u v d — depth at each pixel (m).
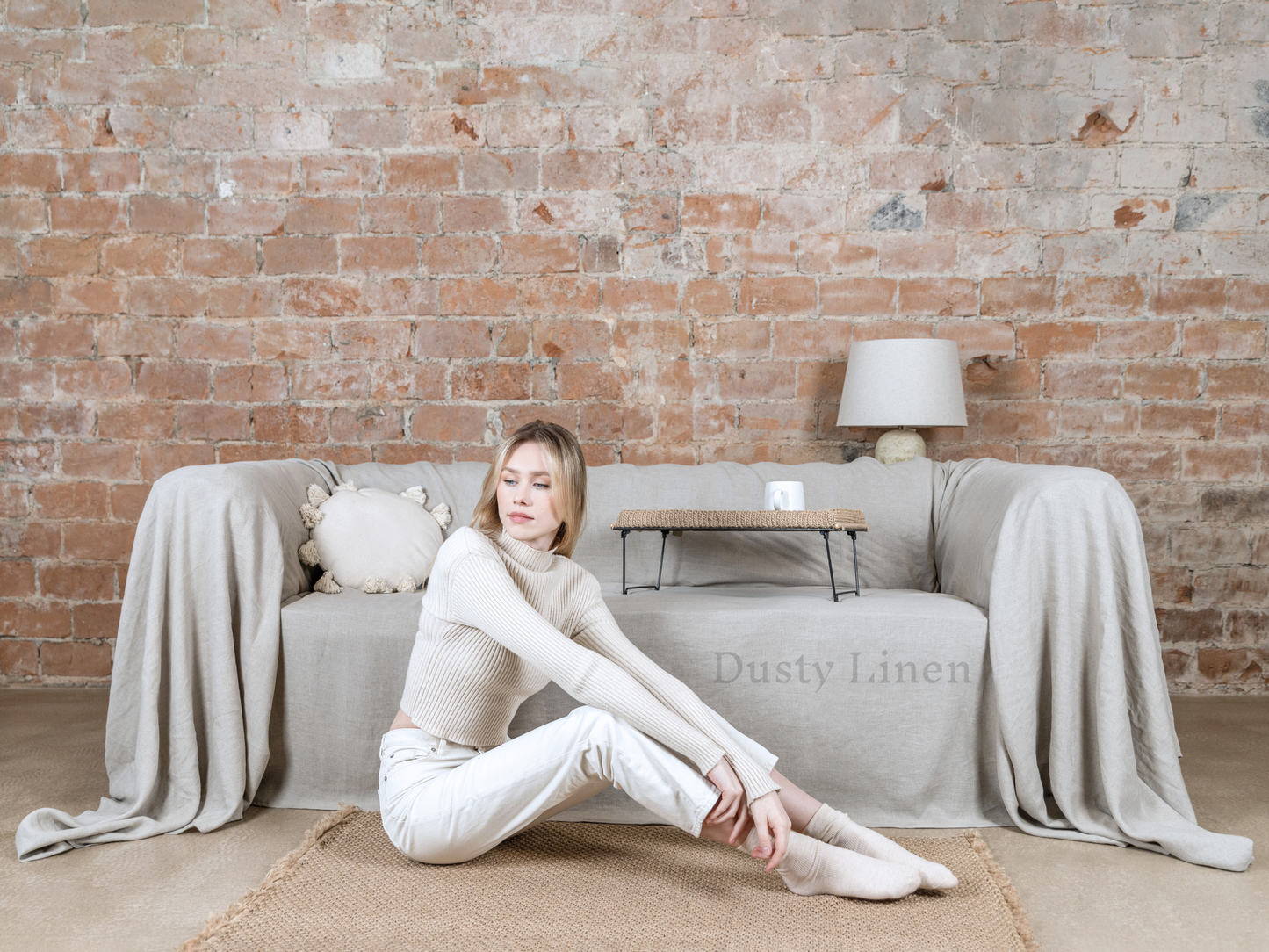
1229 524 2.95
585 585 1.59
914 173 2.95
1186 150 2.93
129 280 2.98
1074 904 1.48
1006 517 1.83
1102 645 1.74
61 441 2.99
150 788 1.77
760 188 2.96
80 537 2.99
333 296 2.99
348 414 3.00
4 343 2.99
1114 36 2.91
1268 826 1.82
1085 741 1.79
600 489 2.64
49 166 2.97
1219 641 2.95
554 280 2.98
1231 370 2.94
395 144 2.96
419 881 1.51
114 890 1.51
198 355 2.99
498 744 1.58
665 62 2.94
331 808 1.90
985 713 1.84
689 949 1.29
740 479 2.64
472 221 2.97
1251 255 2.93
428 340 2.99
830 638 1.85
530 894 1.46
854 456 2.97
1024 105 2.93
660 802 1.34
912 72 2.93
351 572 2.25
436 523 2.48
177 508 1.84
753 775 1.34
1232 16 2.89
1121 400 2.95
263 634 1.88
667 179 2.96
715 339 2.98
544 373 2.99
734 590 2.41
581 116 2.95
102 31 2.94
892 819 1.83
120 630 1.85
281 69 2.96
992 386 2.96
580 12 2.94
